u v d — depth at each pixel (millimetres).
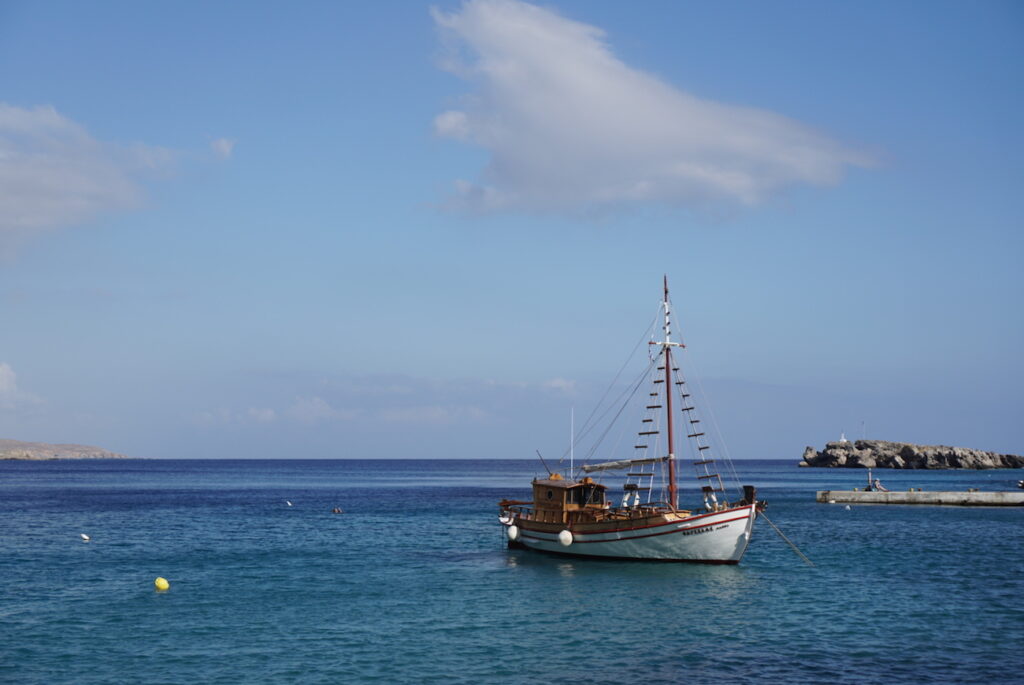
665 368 66875
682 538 61781
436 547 77188
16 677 34438
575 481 70938
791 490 192375
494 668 35656
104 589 53812
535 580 57281
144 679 34125
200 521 104375
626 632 41969
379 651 38344
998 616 45469
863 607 47875
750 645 39406
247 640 40312
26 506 130000
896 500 132750
